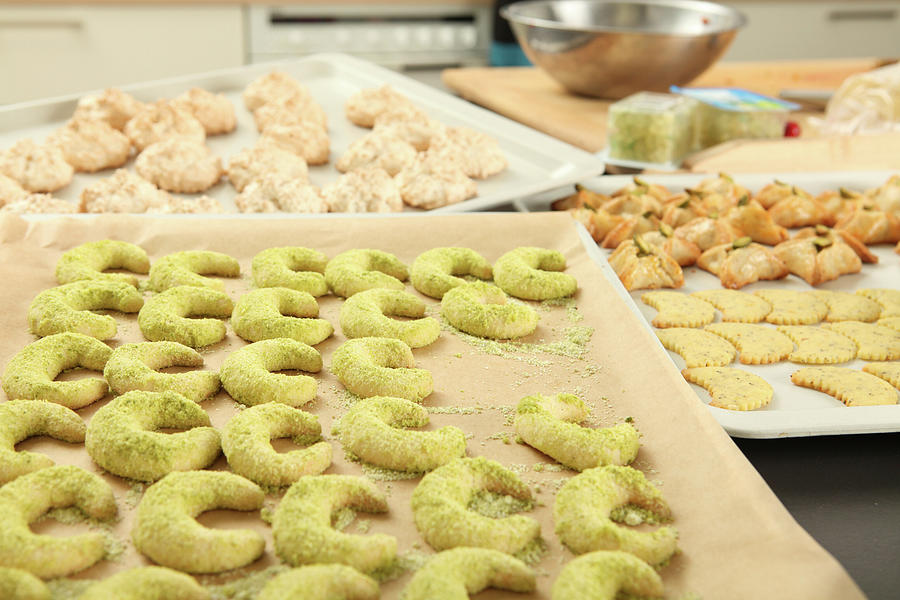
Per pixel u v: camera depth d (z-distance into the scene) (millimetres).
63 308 932
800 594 693
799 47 2334
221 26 2049
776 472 822
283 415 829
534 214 1114
